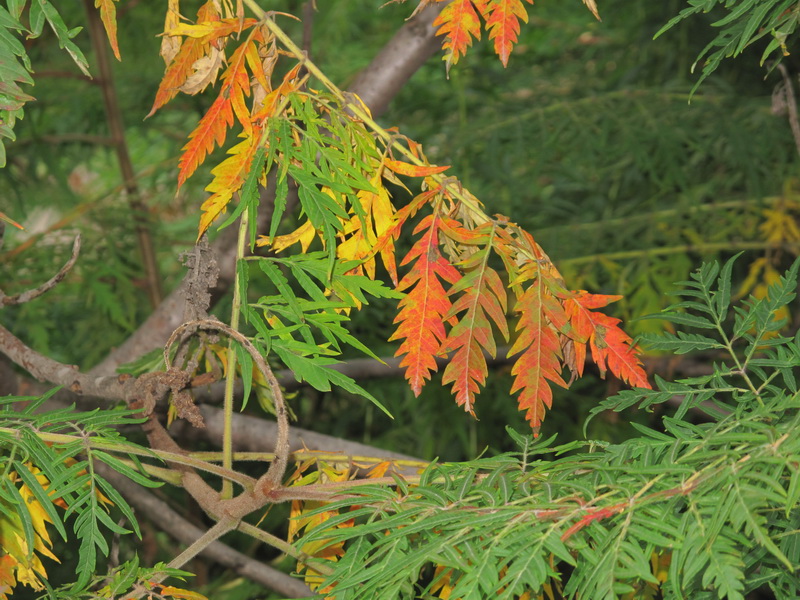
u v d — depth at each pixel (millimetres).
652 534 1132
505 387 2850
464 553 1173
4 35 1202
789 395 1234
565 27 3883
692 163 3174
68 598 1256
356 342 1273
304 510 1365
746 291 2809
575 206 3424
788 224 2816
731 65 2896
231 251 1792
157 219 3268
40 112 3244
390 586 1157
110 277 2945
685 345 1293
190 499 2570
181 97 3389
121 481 2123
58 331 3336
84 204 3039
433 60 3031
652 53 3436
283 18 4031
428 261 1295
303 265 1280
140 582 1272
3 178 3342
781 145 2932
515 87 3535
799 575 1218
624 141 2840
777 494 1139
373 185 1305
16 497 1217
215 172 1286
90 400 1614
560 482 1193
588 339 1324
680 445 1193
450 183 1313
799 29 1312
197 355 1403
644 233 3066
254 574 2217
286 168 1262
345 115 1312
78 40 3469
